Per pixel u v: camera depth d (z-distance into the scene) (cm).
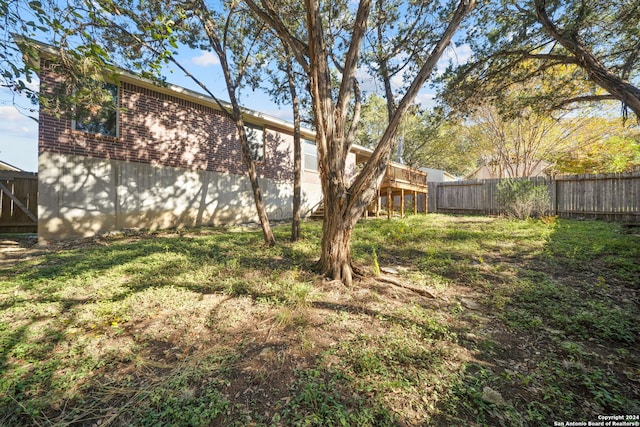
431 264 490
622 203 972
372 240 702
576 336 266
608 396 187
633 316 293
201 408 177
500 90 753
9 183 812
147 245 626
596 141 1466
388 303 336
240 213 1098
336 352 236
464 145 2152
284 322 282
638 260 461
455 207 1491
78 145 721
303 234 783
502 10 617
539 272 435
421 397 190
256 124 1169
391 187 1145
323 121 387
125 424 167
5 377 200
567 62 574
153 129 861
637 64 609
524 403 187
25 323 280
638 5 520
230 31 693
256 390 196
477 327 283
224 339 257
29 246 646
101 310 305
